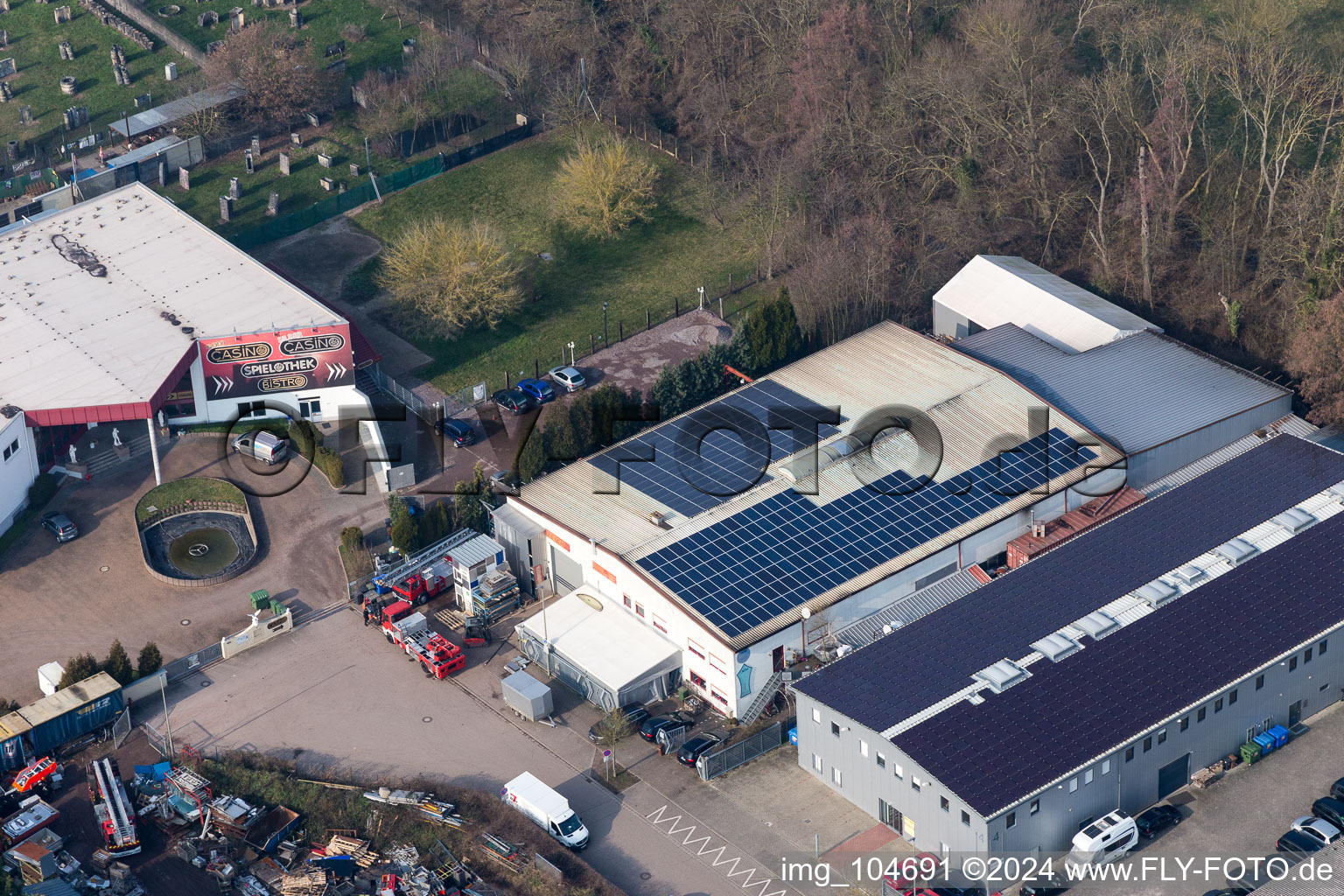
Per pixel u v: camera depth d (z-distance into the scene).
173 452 134.75
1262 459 120.06
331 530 126.69
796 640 107.56
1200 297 146.38
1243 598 106.50
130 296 140.62
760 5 174.88
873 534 113.25
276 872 97.50
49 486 129.25
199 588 121.00
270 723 108.44
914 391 126.25
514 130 179.50
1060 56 161.25
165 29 196.12
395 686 111.69
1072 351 135.38
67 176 173.88
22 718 104.25
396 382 144.38
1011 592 108.69
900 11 170.75
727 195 165.62
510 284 157.00
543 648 111.56
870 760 97.81
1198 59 148.00
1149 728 96.88
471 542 119.44
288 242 165.12
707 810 100.69
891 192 156.38
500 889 95.06
